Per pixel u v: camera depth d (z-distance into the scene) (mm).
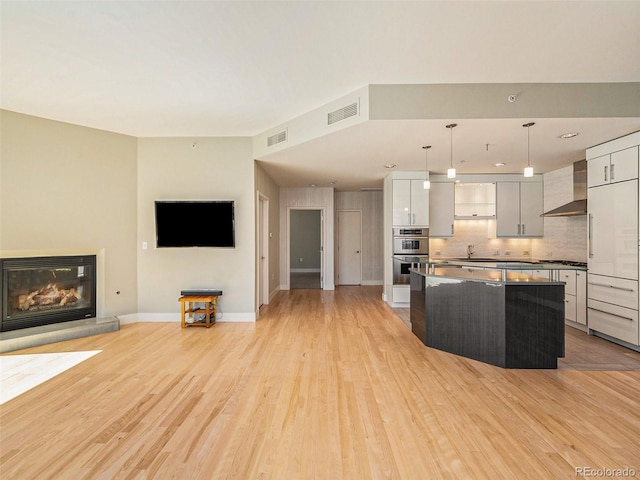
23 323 3908
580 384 2754
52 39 2391
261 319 4895
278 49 2529
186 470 1741
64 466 1768
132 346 3691
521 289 3078
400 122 3176
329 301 6254
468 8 2057
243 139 4746
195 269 4762
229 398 2512
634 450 1893
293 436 2037
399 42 2432
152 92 3277
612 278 3732
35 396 2545
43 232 3969
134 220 4688
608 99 3078
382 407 2375
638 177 3418
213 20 2182
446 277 3502
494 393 2592
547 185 5746
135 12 2092
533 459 1818
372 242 8320
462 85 3092
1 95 3342
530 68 2818
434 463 1790
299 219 11688
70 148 4156
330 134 3568
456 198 6328
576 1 1981
